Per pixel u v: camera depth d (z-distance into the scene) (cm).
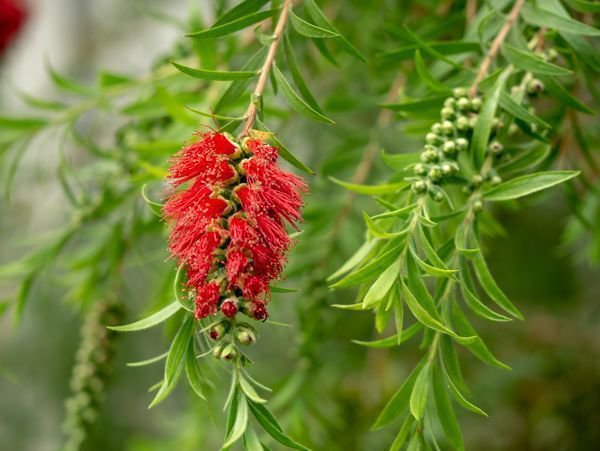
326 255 80
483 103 57
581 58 60
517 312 53
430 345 54
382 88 82
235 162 52
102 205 78
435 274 51
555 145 66
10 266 78
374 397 100
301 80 58
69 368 140
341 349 101
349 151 83
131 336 134
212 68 69
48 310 138
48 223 138
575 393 110
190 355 52
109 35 163
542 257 113
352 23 87
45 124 77
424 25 78
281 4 58
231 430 50
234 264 50
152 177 67
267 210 52
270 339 130
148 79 76
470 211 55
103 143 114
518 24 62
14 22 138
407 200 55
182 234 52
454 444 53
